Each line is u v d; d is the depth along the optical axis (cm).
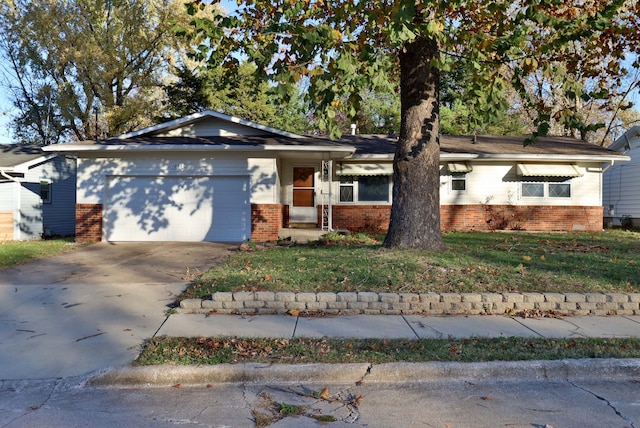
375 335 594
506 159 1744
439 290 732
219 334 594
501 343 561
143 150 1417
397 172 1009
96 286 844
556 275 810
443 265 836
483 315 693
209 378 480
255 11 989
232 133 1543
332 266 850
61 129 2822
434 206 1003
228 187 1464
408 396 447
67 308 714
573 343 562
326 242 1290
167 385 476
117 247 1323
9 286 846
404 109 1002
